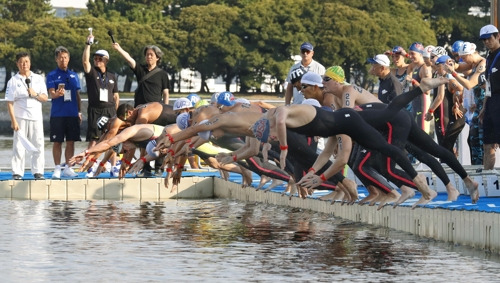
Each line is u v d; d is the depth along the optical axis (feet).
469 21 437.17
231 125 73.61
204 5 444.14
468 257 60.49
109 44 406.00
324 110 68.44
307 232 73.15
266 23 411.95
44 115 295.69
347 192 80.48
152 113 98.07
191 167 123.34
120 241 68.44
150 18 448.24
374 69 95.45
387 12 429.79
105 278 53.78
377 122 70.74
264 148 70.95
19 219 82.43
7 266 57.62
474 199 72.79
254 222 79.92
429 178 84.02
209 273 55.26
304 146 76.54
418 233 71.26
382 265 57.82
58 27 409.69
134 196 106.93
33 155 106.93
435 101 93.09
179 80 438.40
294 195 91.56
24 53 105.50
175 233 72.90
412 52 97.30
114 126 98.27
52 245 66.39
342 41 410.11
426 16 448.24
